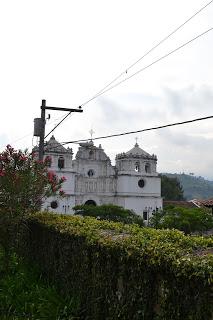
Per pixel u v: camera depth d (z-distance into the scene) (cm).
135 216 4988
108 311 717
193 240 668
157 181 6662
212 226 3931
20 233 1244
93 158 6506
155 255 578
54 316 796
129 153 6569
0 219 1118
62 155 6094
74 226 971
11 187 1109
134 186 6506
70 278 898
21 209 1139
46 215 1262
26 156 1173
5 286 956
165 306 546
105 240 744
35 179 1176
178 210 4178
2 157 1130
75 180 6288
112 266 708
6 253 1115
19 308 834
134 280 632
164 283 553
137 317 618
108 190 6512
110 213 4759
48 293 910
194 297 489
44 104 2059
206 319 466
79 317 802
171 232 762
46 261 1077
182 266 511
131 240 693
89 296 796
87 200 6334
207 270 471
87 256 812
